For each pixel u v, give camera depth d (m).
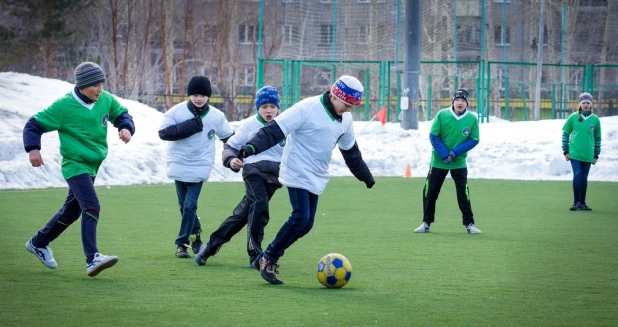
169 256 12.98
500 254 13.48
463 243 14.81
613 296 9.96
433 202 16.47
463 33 61.50
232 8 70.00
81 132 10.83
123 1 70.69
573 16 65.19
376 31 46.81
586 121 20.78
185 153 12.82
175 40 76.94
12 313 8.78
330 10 46.22
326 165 10.53
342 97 10.23
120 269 11.70
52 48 59.66
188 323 8.38
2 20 59.25
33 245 11.39
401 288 10.41
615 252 13.77
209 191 25.23
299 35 46.66
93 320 8.48
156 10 69.75
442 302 9.53
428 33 56.06
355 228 17.05
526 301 9.62
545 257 13.17
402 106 36.03
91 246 10.76
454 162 16.34
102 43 68.56
